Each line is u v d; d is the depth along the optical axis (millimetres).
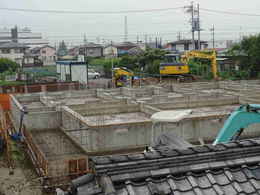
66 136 17641
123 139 15172
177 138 5508
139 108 19688
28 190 11641
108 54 67625
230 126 6062
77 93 25531
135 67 48500
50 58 75562
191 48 66812
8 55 67562
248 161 3936
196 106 20812
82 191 3395
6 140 15445
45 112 18750
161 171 3662
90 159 3711
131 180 3551
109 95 23828
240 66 41625
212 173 3793
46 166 12109
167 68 38031
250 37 41281
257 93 23109
